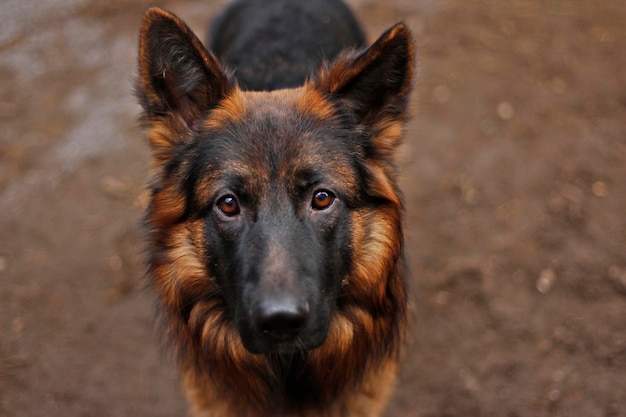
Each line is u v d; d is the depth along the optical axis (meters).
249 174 1.48
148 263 1.55
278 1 1.91
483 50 2.38
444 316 1.84
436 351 1.80
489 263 1.89
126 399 1.77
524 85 2.22
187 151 1.53
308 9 1.90
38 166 2.08
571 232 1.92
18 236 1.97
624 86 2.19
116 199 2.02
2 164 2.09
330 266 1.49
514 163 2.03
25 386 1.78
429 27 2.50
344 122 1.53
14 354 1.81
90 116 2.22
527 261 1.89
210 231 1.50
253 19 1.89
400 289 1.58
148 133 1.54
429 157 2.05
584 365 1.77
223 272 1.49
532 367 1.77
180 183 1.52
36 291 1.89
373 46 1.51
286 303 1.41
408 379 1.77
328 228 1.49
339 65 1.54
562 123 2.10
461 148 2.06
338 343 1.56
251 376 1.58
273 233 1.46
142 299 1.88
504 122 2.11
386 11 2.59
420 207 1.98
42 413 1.75
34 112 2.25
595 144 2.05
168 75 1.52
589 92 2.18
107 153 2.11
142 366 1.80
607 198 1.96
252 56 1.79
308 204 1.49
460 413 1.74
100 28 2.59
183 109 1.55
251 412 1.60
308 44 1.82
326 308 1.47
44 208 2.01
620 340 1.78
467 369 1.78
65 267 1.92
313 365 1.57
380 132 1.54
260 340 1.46
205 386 1.61
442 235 1.94
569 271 1.87
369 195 1.52
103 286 1.90
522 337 1.80
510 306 1.84
